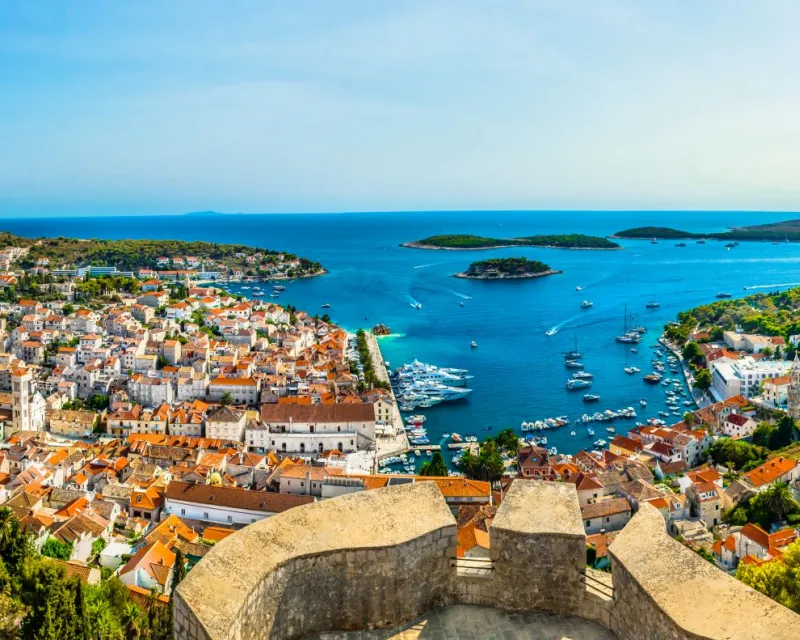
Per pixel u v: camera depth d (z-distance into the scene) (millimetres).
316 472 120312
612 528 104250
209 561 13953
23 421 151500
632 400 185000
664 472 132625
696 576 14047
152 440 147250
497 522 16531
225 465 133250
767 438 143750
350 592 15227
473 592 16359
